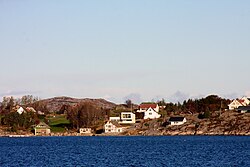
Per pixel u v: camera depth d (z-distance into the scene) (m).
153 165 119.25
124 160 134.75
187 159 135.75
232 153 156.62
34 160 138.25
